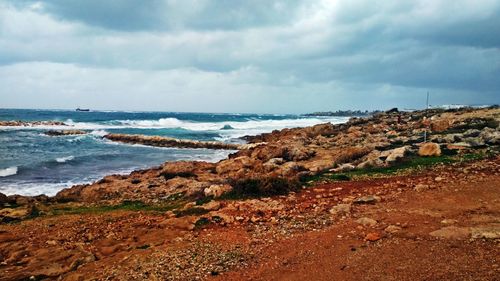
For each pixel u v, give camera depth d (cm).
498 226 968
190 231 1241
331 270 848
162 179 2306
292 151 2662
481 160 1875
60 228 1396
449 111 5325
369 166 2048
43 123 7838
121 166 3095
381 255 886
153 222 1391
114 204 1816
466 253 842
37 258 1076
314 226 1166
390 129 4097
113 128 7138
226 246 1070
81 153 3788
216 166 2519
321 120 11294
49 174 2662
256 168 2295
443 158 2020
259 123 9294
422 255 858
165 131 6762
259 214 1347
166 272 916
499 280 711
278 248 1017
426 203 1254
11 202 1834
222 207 1480
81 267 1004
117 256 1064
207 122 9369
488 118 3688
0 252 1149
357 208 1294
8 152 3656
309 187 1716
